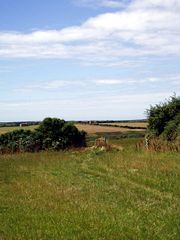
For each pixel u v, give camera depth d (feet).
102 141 156.66
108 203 57.06
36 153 160.97
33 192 67.15
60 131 185.16
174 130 135.74
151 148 120.26
